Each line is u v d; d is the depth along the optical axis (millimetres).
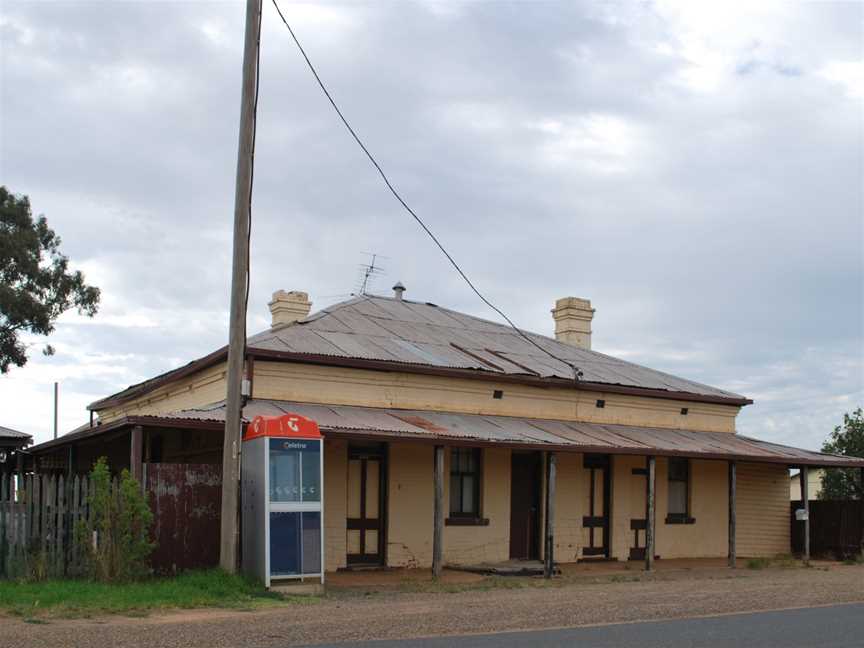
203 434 19094
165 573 14617
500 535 20844
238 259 14852
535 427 20688
